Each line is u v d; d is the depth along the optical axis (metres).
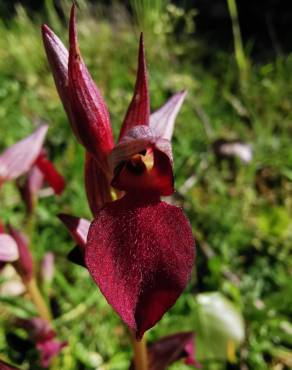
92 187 0.07
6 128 0.18
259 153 0.17
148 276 0.05
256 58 0.25
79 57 0.06
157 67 0.22
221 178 0.17
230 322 0.11
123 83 0.21
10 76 0.22
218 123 0.19
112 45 0.23
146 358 0.08
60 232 0.14
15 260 0.09
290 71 0.22
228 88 0.21
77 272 0.13
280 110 0.20
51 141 0.17
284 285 0.13
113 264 0.05
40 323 0.10
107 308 0.12
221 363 0.11
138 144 0.06
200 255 0.14
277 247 0.14
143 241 0.06
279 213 0.15
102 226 0.06
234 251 0.14
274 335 0.12
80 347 0.12
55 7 0.29
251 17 0.29
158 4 0.21
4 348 0.12
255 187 0.17
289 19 0.29
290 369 0.12
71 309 0.12
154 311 0.05
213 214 0.15
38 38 0.24
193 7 0.30
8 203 0.15
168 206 0.06
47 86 0.22
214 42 0.27
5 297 0.12
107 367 0.11
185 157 0.17
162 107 0.07
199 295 0.11
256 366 0.11
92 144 0.06
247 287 0.13
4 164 0.09
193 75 0.22
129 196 0.06
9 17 0.28
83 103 0.06
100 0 0.29
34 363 0.11
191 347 0.10
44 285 0.11
